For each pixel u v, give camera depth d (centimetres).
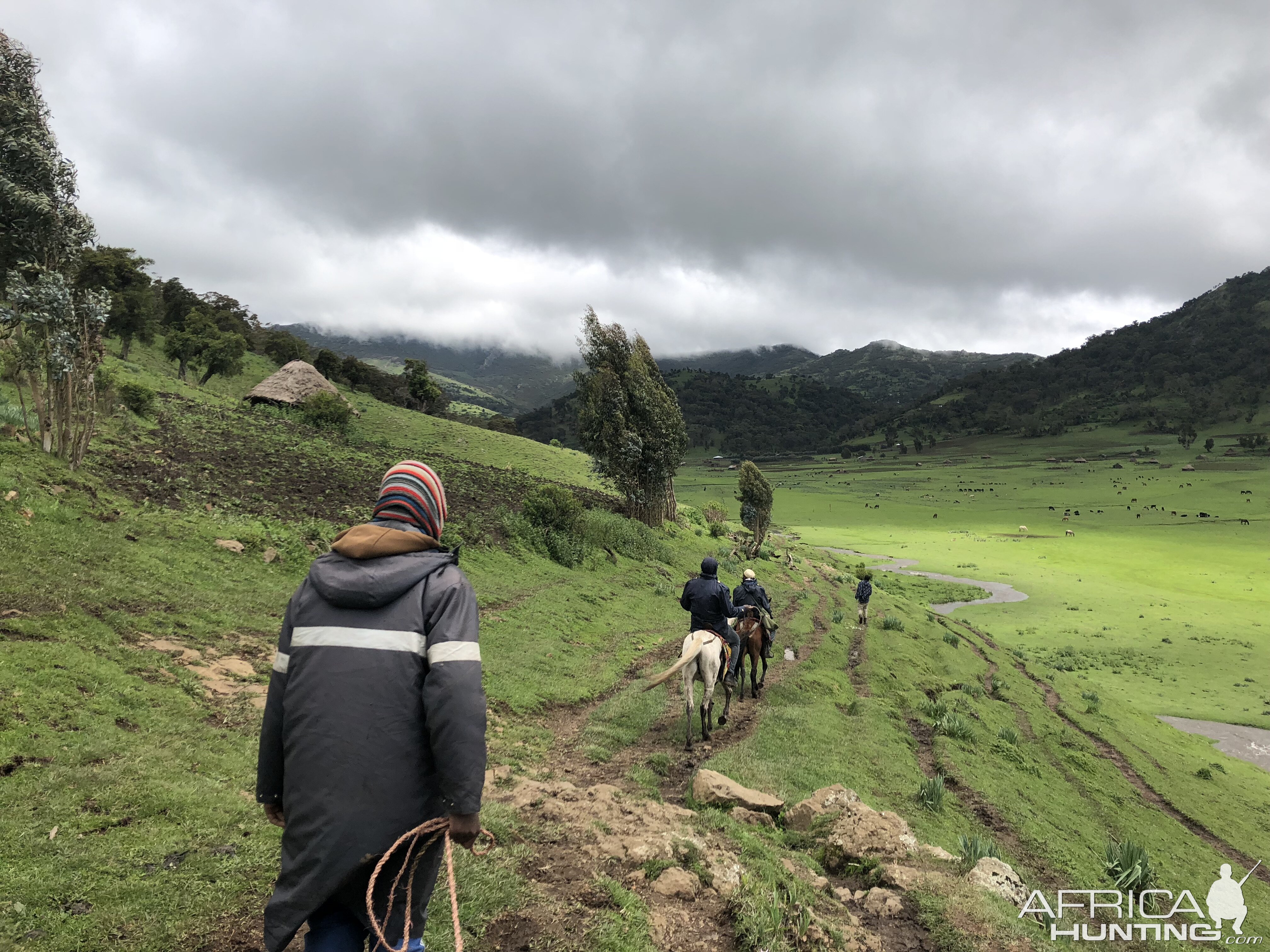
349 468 3109
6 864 420
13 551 1109
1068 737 2142
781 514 14638
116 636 966
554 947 432
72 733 641
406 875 229
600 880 525
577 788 805
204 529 1631
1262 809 2052
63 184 1623
